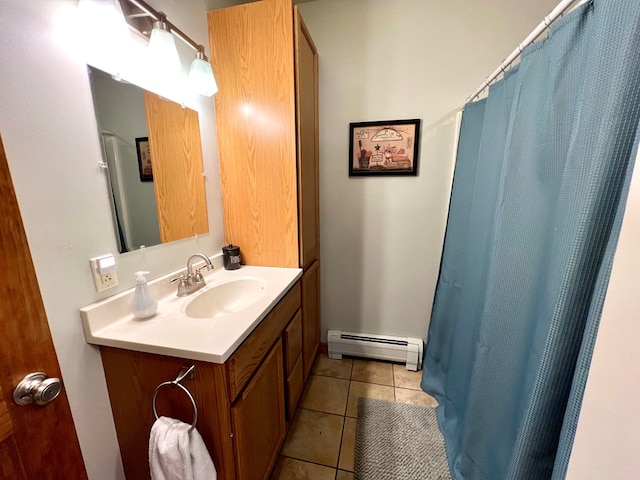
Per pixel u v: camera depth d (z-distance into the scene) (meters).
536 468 0.72
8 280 0.56
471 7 1.54
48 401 0.62
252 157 1.45
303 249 1.54
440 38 1.60
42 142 0.71
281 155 1.41
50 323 0.74
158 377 0.84
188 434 0.75
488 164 1.17
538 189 0.80
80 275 0.82
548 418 0.69
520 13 1.50
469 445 1.14
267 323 1.07
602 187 0.56
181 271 1.22
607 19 0.55
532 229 0.82
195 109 1.31
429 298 1.93
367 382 1.83
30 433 0.60
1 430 0.55
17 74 0.65
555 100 0.72
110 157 0.90
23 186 0.67
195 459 0.76
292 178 1.42
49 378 0.63
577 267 0.60
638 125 0.46
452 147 1.69
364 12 1.65
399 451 1.35
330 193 1.91
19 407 0.58
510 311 0.92
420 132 1.72
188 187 1.28
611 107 0.53
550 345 0.65
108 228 0.90
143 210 1.04
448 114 1.67
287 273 1.43
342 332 2.07
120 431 0.94
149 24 1.02
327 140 1.84
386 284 1.97
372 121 1.75
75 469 0.71
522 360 0.86
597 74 0.57
